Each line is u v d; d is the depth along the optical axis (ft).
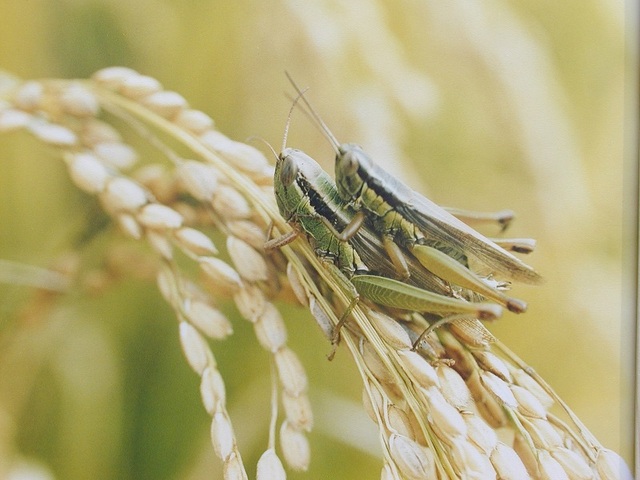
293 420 0.64
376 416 0.63
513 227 0.76
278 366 0.65
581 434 0.64
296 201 0.67
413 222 0.69
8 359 0.74
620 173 0.76
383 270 0.69
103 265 0.75
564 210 0.75
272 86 0.73
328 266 0.67
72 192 0.74
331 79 0.72
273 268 0.68
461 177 0.75
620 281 0.76
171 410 0.76
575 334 0.75
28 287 0.74
